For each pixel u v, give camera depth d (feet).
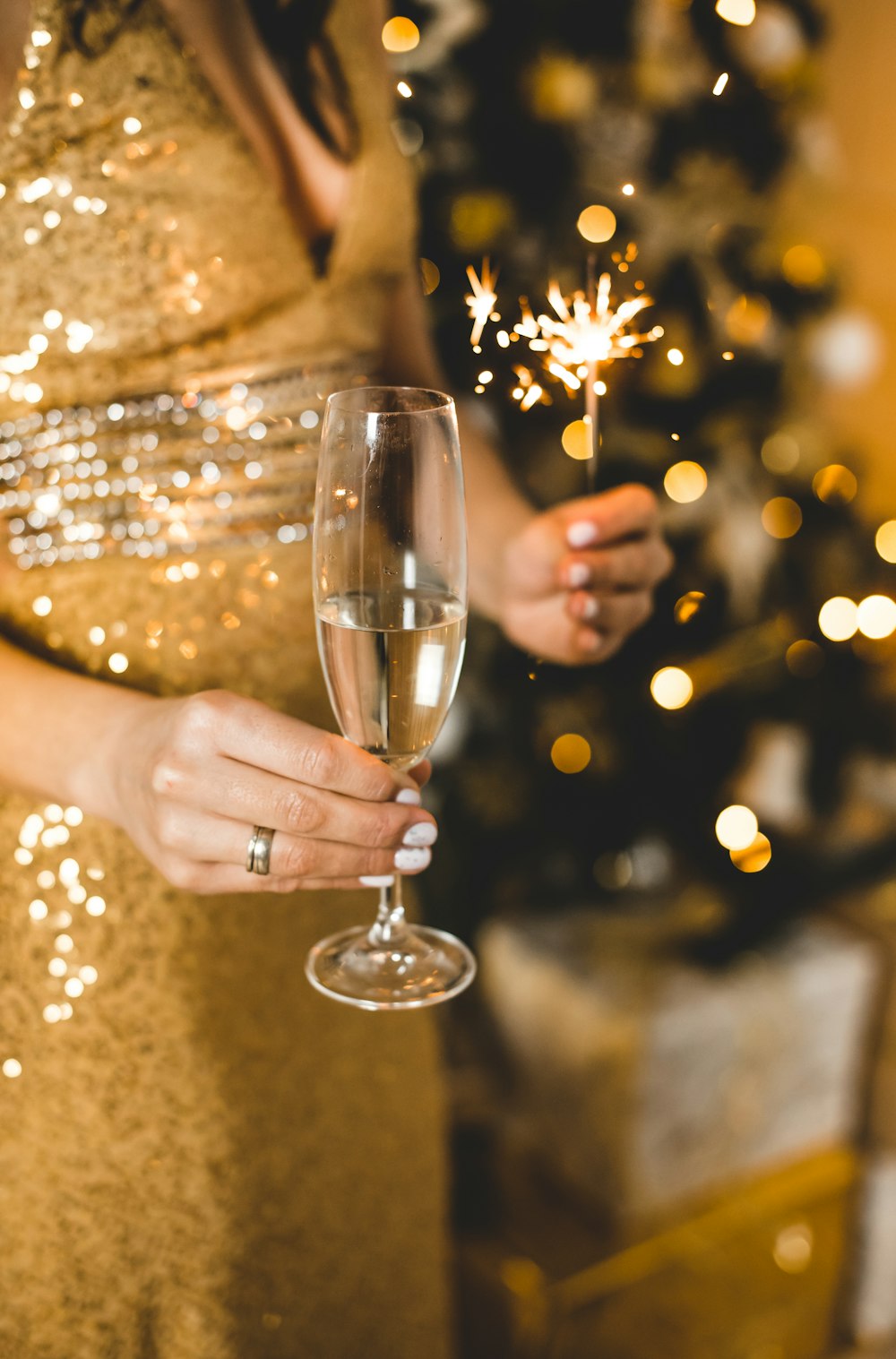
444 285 4.15
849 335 5.21
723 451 4.84
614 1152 4.97
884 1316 4.73
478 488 3.04
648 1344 4.63
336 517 2.08
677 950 5.25
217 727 2.08
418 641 2.10
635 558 2.76
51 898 2.65
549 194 4.33
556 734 4.77
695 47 4.58
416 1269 3.27
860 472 5.53
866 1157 4.98
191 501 2.67
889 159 7.32
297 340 2.71
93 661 2.66
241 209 2.62
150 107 2.52
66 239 2.52
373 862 2.13
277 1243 2.95
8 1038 2.69
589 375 2.27
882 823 5.74
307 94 2.71
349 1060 3.03
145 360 2.61
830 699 5.14
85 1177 2.71
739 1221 5.14
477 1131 5.31
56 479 2.62
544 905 5.49
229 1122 2.82
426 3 4.18
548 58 4.26
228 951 2.78
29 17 2.43
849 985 5.17
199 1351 2.85
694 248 4.49
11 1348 2.74
